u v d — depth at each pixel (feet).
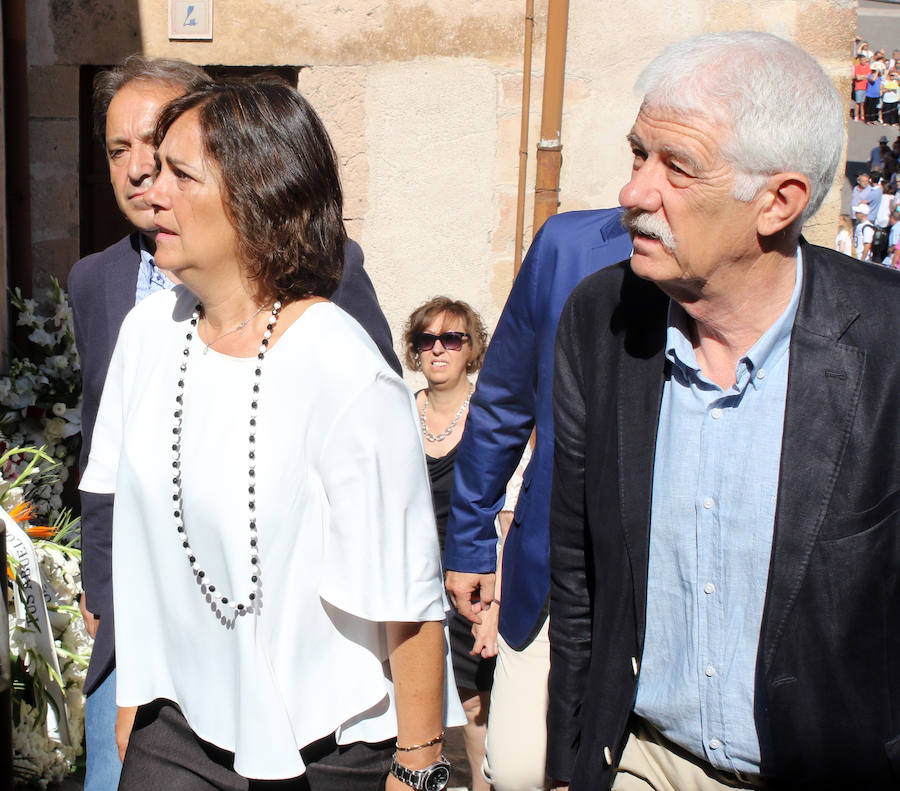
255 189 5.80
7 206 16.20
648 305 6.39
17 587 10.53
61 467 15.40
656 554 6.25
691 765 6.39
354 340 5.91
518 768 9.36
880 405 5.65
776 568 5.70
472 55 15.79
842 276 5.92
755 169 5.47
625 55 15.60
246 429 5.84
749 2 15.34
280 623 5.86
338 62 15.92
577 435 6.73
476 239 16.26
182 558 6.10
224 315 6.07
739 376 5.90
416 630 5.98
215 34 15.94
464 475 9.73
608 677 6.45
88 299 8.84
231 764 6.26
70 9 15.99
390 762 6.23
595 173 15.90
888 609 5.72
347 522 5.74
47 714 10.96
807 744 5.78
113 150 8.52
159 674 6.46
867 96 113.29
